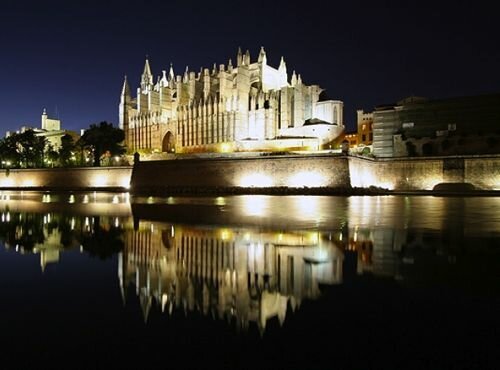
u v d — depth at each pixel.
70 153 119.81
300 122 104.50
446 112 74.00
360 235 17.12
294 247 14.12
